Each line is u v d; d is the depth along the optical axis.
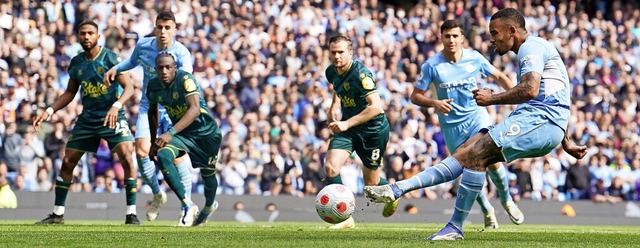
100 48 11.44
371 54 21.53
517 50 7.22
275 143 18.81
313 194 18.55
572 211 19.89
